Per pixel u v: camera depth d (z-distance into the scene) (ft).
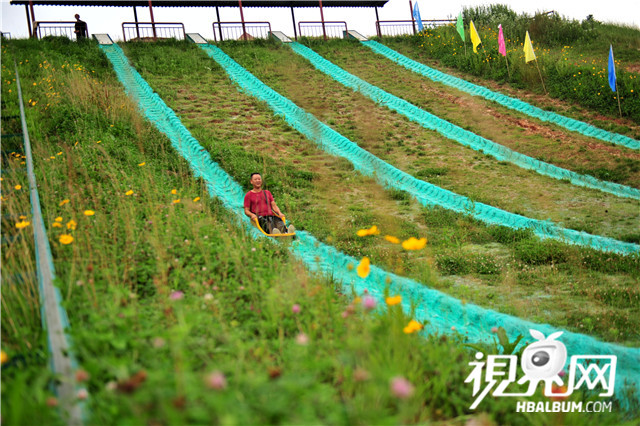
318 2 89.25
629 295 18.21
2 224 16.40
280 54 77.05
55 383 7.13
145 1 79.25
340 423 6.47
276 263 16.75
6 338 9.95
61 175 24.63
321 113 55.36
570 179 39.01
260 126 49.96
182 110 52.08
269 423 6.13
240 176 35.24
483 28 86.69
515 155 44.88
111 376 8.00
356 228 27.71
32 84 44.57
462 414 9.24
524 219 30.01
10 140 28.66
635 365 13.41
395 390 5.75
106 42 74.79
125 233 16.34
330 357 8.84
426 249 24.89
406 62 76.18
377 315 11.29
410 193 36.17
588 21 85.46
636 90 52.90
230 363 8.13
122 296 10.68
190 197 26.71
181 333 7.48
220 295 11.99
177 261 13.88
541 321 16.29
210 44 79.00
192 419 6.03
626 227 28.12
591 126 50.26
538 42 79.77
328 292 13.44
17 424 6.08
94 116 39.81
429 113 56.39
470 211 32.09
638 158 41.93
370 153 45.21
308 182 36.60
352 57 78.28
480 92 63.16
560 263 22.62
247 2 85.40
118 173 27.84
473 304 17.37
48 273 10.29
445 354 10.51
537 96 59.93
